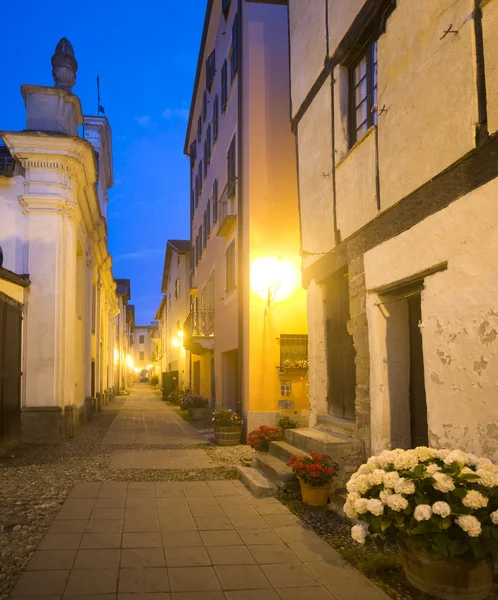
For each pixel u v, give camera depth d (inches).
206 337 705.6
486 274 167.8
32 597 150.6
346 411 305.0
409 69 213.3
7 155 552.7
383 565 174.2
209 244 759.1
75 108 548.4
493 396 163.6
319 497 248.5
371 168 247.8
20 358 468.8
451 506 142.2
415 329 241.4
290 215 486.0
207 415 762.8
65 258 508.1
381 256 237.1
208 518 230.5
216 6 655.8
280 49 503.2
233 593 156.0
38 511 239.1
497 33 162.9
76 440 486.6
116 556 183.5
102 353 1029.2
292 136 494.9
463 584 145.4
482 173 170.6
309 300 344.8
